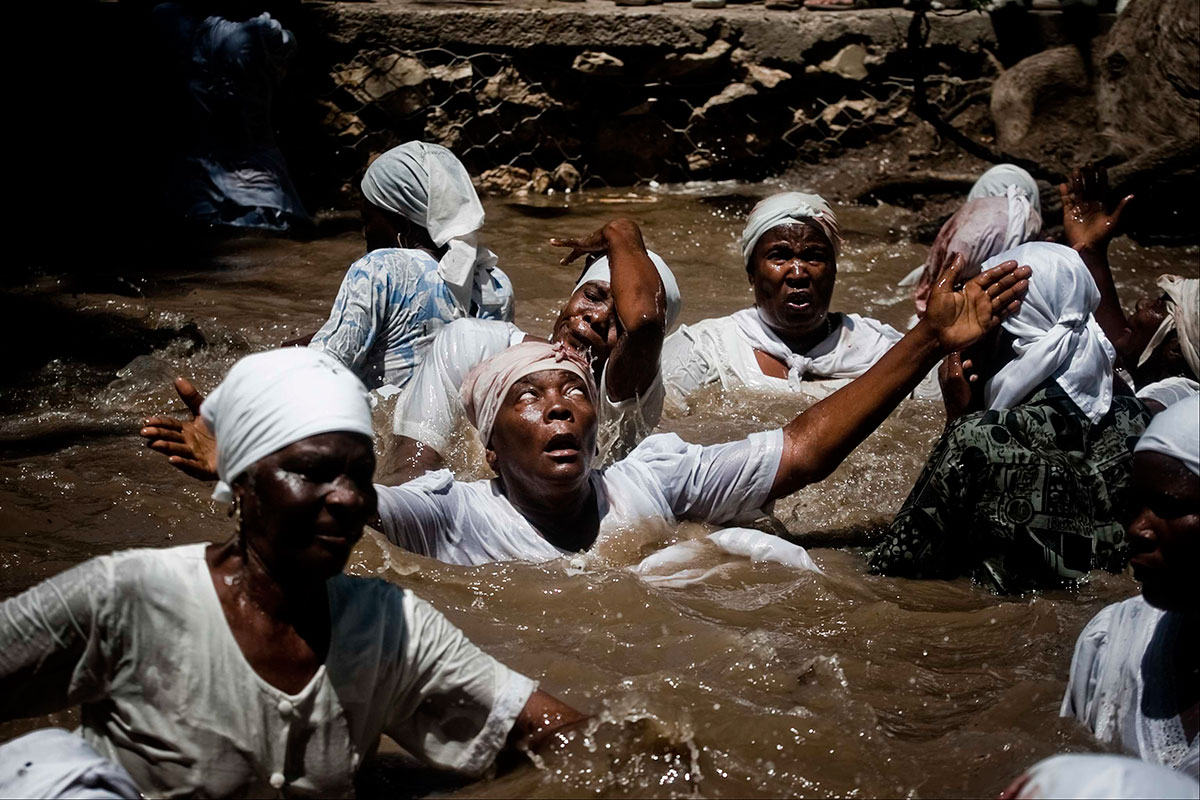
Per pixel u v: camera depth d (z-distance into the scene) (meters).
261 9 9.47
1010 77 10.12
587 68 9.97
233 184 8.85
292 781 2.54
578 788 2.72
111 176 9.19
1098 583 3.89
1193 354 4.74
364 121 9.82
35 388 5.71
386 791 2.77
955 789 2.79
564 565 3.88
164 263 7.88
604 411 4.67
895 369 4.02
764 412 5.58
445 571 3.80
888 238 9.05
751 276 6.05
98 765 2.26
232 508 2.55
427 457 4.58
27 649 2.39
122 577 2.43
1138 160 9.07
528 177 10.11
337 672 2.54
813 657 3.41
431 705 2.70
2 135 9.13
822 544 4.37
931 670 3.38
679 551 4.00
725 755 2.87
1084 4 10.24
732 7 10.47
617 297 4.58
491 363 4.00
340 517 2.45
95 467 4.68
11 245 8.09
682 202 9.80
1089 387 3.98
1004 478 3.91
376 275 5.31
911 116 10.39
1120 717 2.89
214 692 2.46
